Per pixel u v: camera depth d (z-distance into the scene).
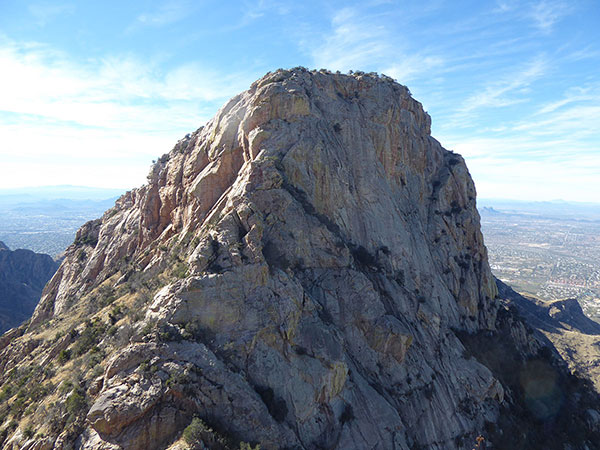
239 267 37.22
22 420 32.50
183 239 52.69
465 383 48.91
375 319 44.16
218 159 55.12
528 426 51.19
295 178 49.28
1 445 30.91
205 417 28.75
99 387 30.23
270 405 31.88
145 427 26.95
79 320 53.50
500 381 55.88
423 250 60.88
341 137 58.16
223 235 39.75
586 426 58.38
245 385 31.38
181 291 34.91
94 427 26.59
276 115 53.00
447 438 41.47
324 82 61.31
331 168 52.31
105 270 73.62
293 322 36.88
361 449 33.97
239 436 28.88
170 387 28.56
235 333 34.41
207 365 30.86
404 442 36.72
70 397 30.11
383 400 38.72
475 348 58.25
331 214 51.12
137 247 72.25
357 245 52.12
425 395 43.12
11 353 54.25
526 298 164.88
